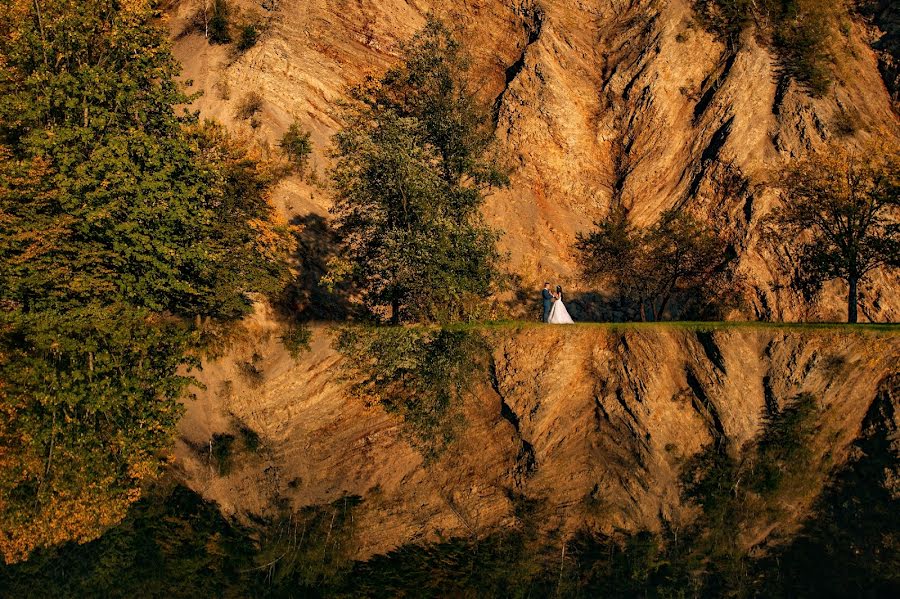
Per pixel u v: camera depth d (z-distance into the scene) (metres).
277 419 13.14
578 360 18.61
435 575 7.21
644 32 48.19
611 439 11.82
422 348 20.94
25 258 20.98
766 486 9.30
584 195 44.00
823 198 30.61
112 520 8.66
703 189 42.50
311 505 9.34
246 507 9.20
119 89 23.73
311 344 23.61
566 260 41.16
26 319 21.41
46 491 9.19
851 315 30.12
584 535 8.34
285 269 32.53
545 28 47.47
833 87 44.28
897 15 48.31
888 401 12.86
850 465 9.77
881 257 30.03
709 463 10.48
